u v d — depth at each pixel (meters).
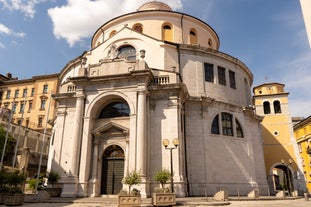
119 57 23.31
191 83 24.97
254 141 27.17
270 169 33.66
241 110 26.09
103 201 15.62
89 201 15.70
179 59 25.41
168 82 21.52
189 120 23.20
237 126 25.70
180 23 30.16
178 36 29.42
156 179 16.52
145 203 14.76
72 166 19.41
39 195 16.86
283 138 34.75
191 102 23.69
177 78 21.97
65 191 18.75
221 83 26.78
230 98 26.64
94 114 21.59
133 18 30.30
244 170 23.89
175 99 20.61
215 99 25.30
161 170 17.55
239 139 24.86
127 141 19.81
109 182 19.86
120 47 25.45
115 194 19.38
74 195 18.45
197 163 21.92
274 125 35.59
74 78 21.61
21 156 34.62
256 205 14.55
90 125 20.89
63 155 21.28
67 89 23.64
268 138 35.19
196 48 26.06
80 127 20.66
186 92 22.45
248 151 24.95
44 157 40.00
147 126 20.03
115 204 14.95
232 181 22.80
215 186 21.72
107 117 22.02
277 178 49.22
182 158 20.58
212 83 25.88
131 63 21.66
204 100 23.61
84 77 21.42
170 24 30.05
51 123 29.44
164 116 20.39
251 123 27.55
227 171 22.89
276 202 17.08
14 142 35.47
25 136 41.28
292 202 17.20
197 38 30.86
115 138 20.56
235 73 28.38
